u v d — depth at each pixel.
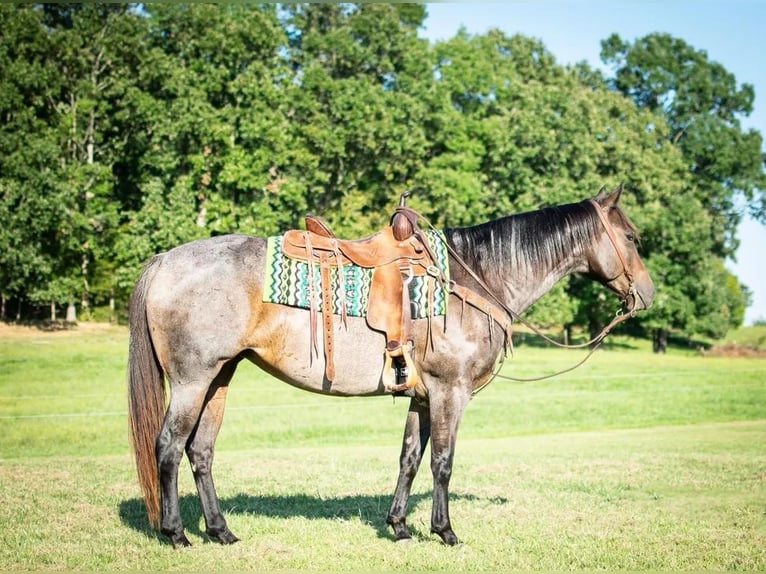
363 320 5.45
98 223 30.16
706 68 49.41
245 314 5.33
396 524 5.75
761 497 7.39
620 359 29.00
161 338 5.35
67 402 16.23
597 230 6.12
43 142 26.34
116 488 7.47
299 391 19.58
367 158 32.69
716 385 22.03
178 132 28.31
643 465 9.26
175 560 5.16
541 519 6.47
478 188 32.84
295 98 30.77
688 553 5.53
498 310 5.77
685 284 37.78
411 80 33.25
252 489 7.68
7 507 6.57
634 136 39.12
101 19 29.17
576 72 46.03
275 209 30.97
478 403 17.95
